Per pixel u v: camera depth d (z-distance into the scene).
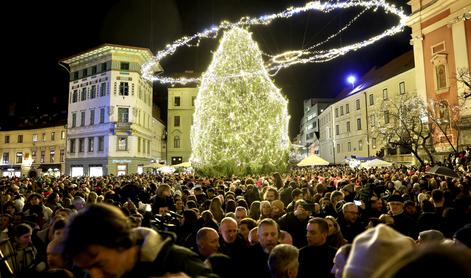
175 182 21.58
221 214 9.43
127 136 50.34
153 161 53.28
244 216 7.79
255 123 25.12
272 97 26.22
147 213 7.02
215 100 25.72
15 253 5.38
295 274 3.94
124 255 2.03
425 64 39.91
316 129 89.12
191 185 18.23
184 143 67.06
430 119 36.25
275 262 3.92
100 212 2.03
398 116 37.94
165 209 8.44
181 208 9.80
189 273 2.36
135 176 30.78
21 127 68.44
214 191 13.66
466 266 1.01
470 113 34.03
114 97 50.12
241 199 10.38
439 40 38.38
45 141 63.78
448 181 13.01
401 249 1.78
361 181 17.38
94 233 1.92
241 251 5.49
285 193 11.95
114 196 12.35
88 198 11.15
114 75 50.50
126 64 51.34
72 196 13.69
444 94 37.38
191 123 67.25
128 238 2.03
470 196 9.47
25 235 5.51
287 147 26.55
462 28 35.75
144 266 2.19
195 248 6.61
